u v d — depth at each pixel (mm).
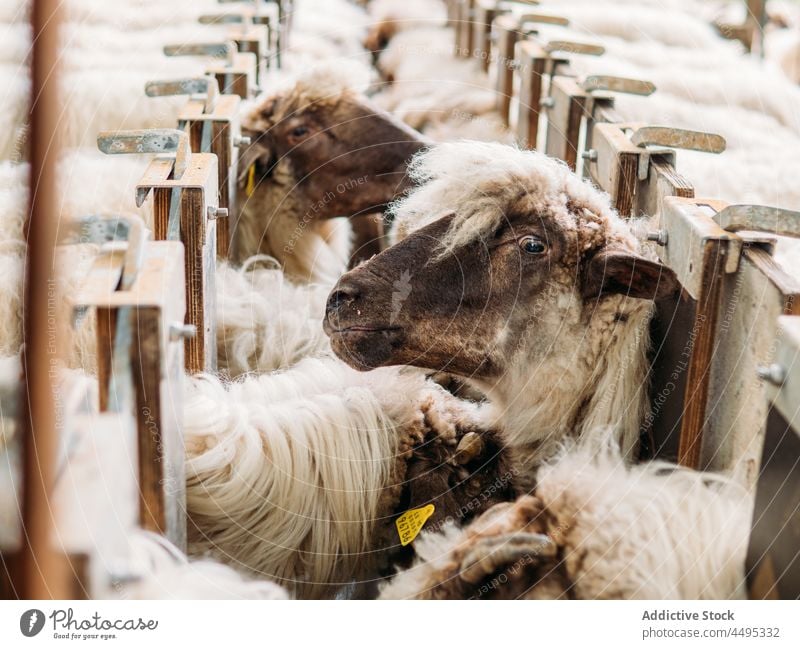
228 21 2902
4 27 2371
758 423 1374
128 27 2924
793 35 4637
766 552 1344
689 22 4059
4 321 2033
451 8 4246
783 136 3193
